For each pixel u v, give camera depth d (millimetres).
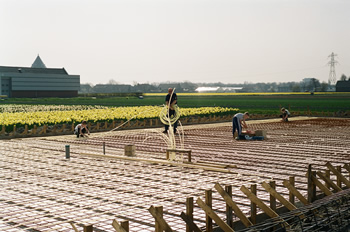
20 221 6898
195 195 8555
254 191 7129
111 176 10680
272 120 32812
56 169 11734
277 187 9406
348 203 8258
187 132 23328
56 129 24281
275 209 7477
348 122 30500
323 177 8688
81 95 149125
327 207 7957
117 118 28484
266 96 109938
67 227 6531
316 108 53281
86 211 7457
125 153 14219
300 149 15922
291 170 11555
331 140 18938
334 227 7418
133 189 9133
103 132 24203
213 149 16031
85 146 17234
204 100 89500
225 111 36438
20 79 137625
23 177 10547
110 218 7020
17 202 8086
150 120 27938
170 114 21219
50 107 56125
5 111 46250
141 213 7285
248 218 7020
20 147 16969
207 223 6398
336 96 101812
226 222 6715
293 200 7945
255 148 16297
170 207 7656
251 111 48531
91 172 11266
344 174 10883
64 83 148500
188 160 12641
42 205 7867
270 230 6930
